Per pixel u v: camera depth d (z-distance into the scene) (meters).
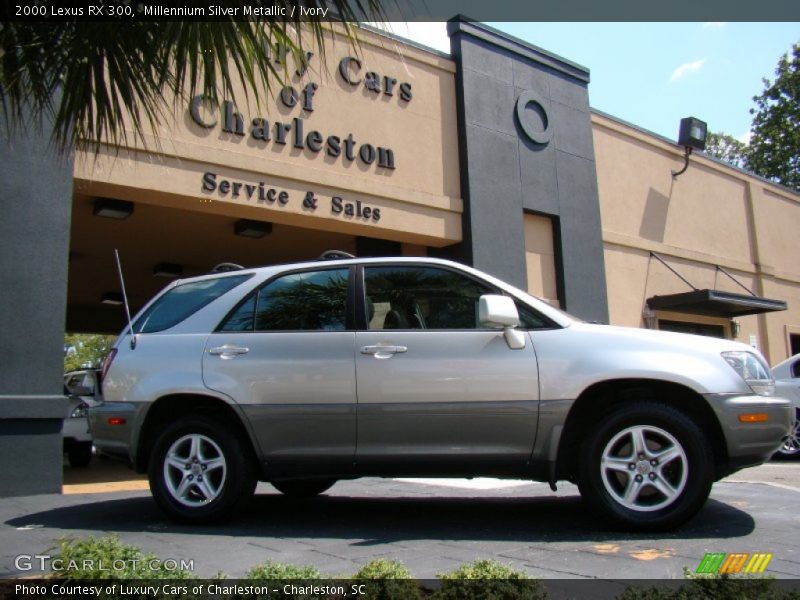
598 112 15.10
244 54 4.13
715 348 4.95
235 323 5.50
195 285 5.85
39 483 7.38
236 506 5.25
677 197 16.80
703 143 16.88
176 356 5.46
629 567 3.89
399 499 6.56
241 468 5.25
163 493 5.37
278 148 10.05
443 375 5.00
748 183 18.97
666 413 4.72
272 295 5.53
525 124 13.08
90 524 5.51
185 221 11.53
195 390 5.30
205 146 9.35
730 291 17.80
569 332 5.04
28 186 7.61
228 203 9.54
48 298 7.62
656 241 15.97
